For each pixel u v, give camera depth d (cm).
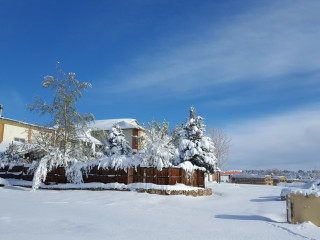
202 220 1127
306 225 1013
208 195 2370
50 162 2475
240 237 812
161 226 944
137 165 2269
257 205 1792
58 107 2608
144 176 2231
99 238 733
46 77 2584
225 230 918
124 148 3616
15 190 2294
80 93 2633
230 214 1350
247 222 1107
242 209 1573
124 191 2166
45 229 819
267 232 898
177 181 2219
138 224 963
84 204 1548
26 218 985
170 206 1620
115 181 2312
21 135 3900
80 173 2448
